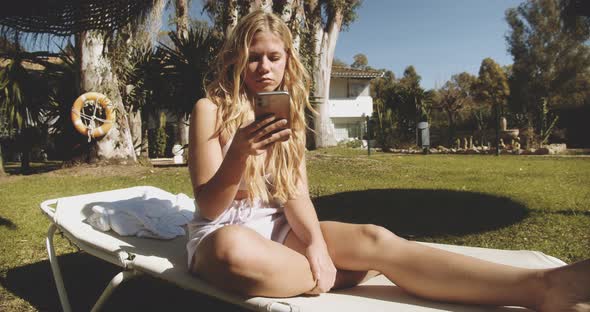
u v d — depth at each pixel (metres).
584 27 5.31
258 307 1.41
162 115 20.22
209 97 1.74
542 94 33.12
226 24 9.75
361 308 1.39
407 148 19.41
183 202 2.64
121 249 1.83
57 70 11.20
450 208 4.96
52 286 2.80
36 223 4.71
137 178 8.64
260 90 1.76
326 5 17.12
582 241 3.63
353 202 5.45
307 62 10.70
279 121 1.39
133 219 2.12
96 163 10.25
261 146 1.43
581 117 20.31
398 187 6.86
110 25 4.85
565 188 6.48
